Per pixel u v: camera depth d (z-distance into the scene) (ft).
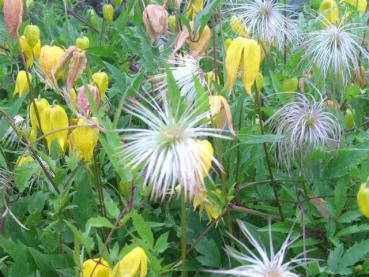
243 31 1.41
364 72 1.39
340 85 1.33
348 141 1.23
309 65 1.36
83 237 0.82
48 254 0.99
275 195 1.09
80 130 0.90
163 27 1.27
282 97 1.23
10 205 1.08
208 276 1.05
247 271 0.82
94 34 1.78
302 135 1.07
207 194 0.97
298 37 1.48
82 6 2.31
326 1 1.50
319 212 1.10
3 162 1.09
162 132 0.76
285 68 1.34
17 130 1.05
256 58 0.98
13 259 1.00
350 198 1.11
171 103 0.78
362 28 1.40
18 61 1.53
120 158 0.78
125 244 0.94
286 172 1.18
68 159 0.98
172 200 1.13
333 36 1.29
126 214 0.89
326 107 1.22
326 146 1.13
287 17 1.62
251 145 1.11
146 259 0.79
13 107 1.10
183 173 0.74
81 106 0.93
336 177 1.11
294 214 1.12
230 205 1.03
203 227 1.11
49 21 1.71
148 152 0.75
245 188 1.16
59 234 0.99
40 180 1.19
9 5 1.07
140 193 0.87
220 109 0.95
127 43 1.35
